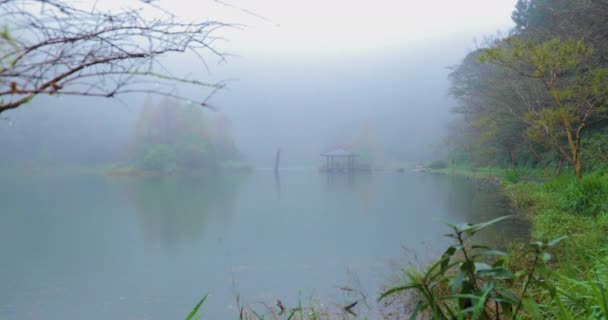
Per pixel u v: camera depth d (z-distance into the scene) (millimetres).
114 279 6484
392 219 11344
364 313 4168
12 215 14156
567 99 10242
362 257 7082
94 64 1027
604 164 12805
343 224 10891
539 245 1383
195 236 9930
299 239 9086
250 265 6980
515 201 12250
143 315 4879
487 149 25297
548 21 19516
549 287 1471
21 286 6199
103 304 5324
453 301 3139
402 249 7457
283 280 5973
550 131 10523
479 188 19391
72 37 995
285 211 13906
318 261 7027
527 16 24422
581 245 4863
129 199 19297
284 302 4918
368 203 15523
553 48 9125
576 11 12289
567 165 16781
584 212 7742
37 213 14625
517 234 7508
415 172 42812
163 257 7910
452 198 15805
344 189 22719
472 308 1320
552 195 10531
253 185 28234
